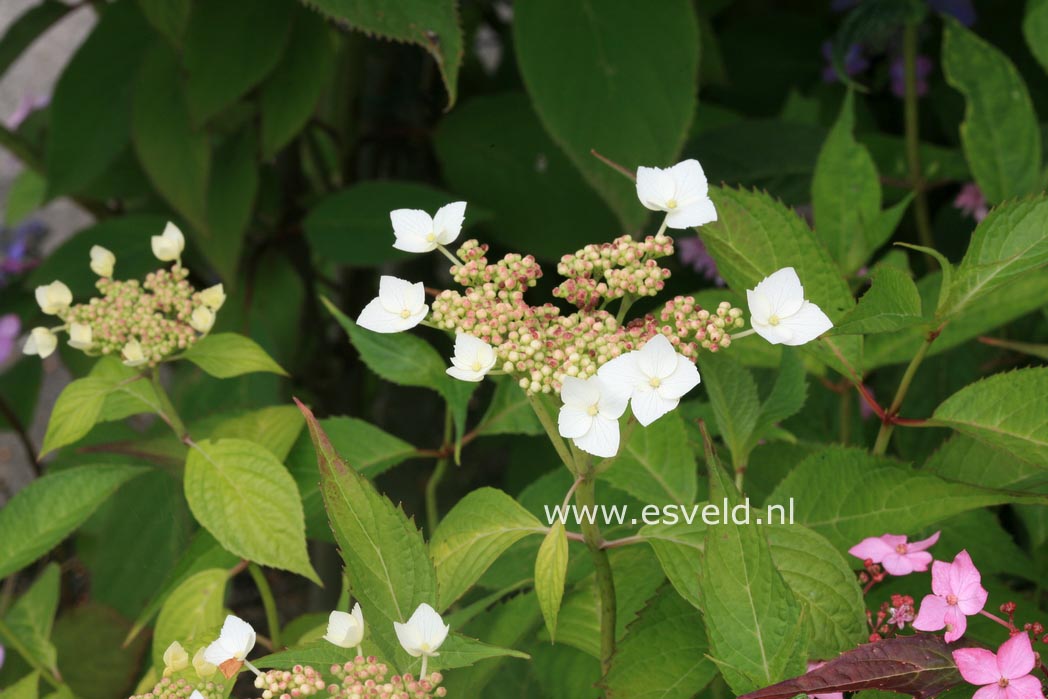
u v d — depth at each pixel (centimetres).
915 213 85
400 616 50
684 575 51
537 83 72
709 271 84
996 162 68
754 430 56
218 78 77
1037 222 52
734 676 47
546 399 51
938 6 83
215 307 60
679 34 71
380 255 84
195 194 82
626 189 71
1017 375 53
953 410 54
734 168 78
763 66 98
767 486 59
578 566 57
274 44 77
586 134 71
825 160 65
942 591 49
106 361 61
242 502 58
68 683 71
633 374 47
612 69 72
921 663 47
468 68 107
